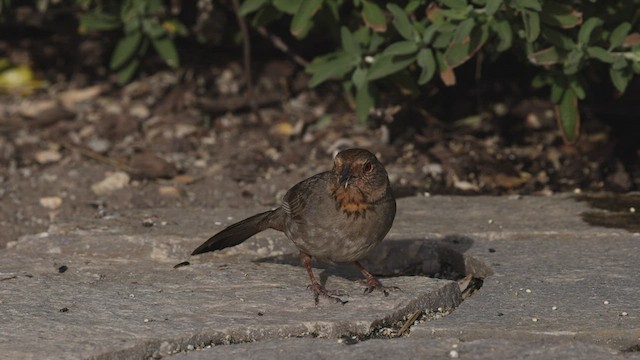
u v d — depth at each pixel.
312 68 12.75
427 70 11.70
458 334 7.90
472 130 14.37
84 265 9.84
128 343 7.65
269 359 7.42
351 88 13.19
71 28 17.48
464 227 10.73
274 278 9.35
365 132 14.55
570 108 12.19
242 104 15.42
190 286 9.12
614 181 12.80
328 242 8.39
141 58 16.31
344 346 7.64
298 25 12.25
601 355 7.29
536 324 7.95
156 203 12.52
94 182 13.16
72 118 15.28
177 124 14.99
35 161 13.89
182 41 17.05
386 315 8.26
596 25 11.45
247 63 15.27
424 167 13.32
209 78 16.38
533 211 11.30
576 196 11.86
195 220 11.30
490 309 8.35
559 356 7.30
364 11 12.27
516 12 11.53
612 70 11.65
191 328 7.96
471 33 11.44
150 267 9.82
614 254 9.74
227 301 8.66
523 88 15.32
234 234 9.27
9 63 17.02
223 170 13.55
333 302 8.57
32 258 10.01
